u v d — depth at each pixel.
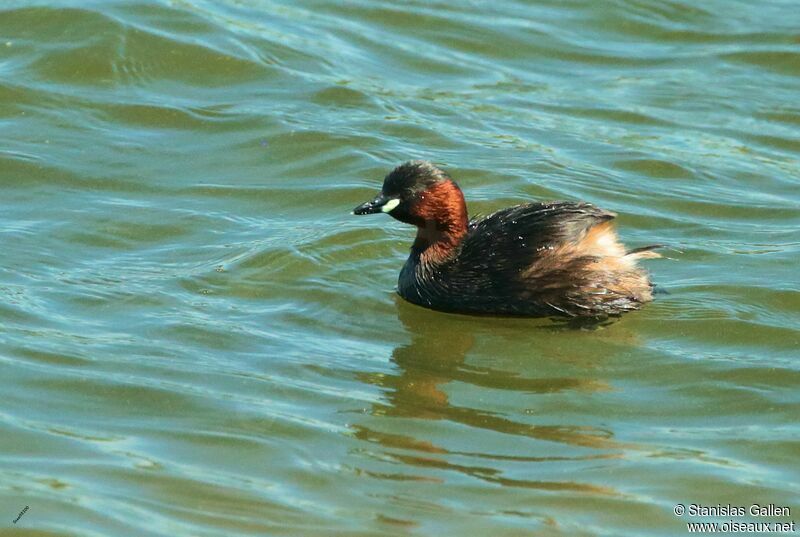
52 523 10.05
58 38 19.98
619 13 22.97
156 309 13.88
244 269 14.95
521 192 17.16
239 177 17.34
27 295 13.98
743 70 21.41
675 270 15.17
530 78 21.02
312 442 11.41
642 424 11.91
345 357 13.13
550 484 10.84
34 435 11.34
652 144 18.94
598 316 14.12
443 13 22.58
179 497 10.52
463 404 12.22
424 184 14.33
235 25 21.20
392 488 10.76
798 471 11.14
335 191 17.00
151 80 19.61
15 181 16.77
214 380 12.45
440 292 14.36
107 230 15.71
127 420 11.69
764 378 12.73
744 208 17.00
